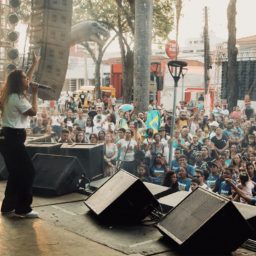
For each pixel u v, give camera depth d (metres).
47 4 8.82
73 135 12.88
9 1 8.43
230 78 24.06
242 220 4.12
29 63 9.10
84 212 5.50
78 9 29.31
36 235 4.61
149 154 11.89
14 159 4.91
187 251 4.20
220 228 4.14
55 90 9.26
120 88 38.09
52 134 13.76
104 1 29.16
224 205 4.09
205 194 4.45
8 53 8.52
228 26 23.95
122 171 5.66
